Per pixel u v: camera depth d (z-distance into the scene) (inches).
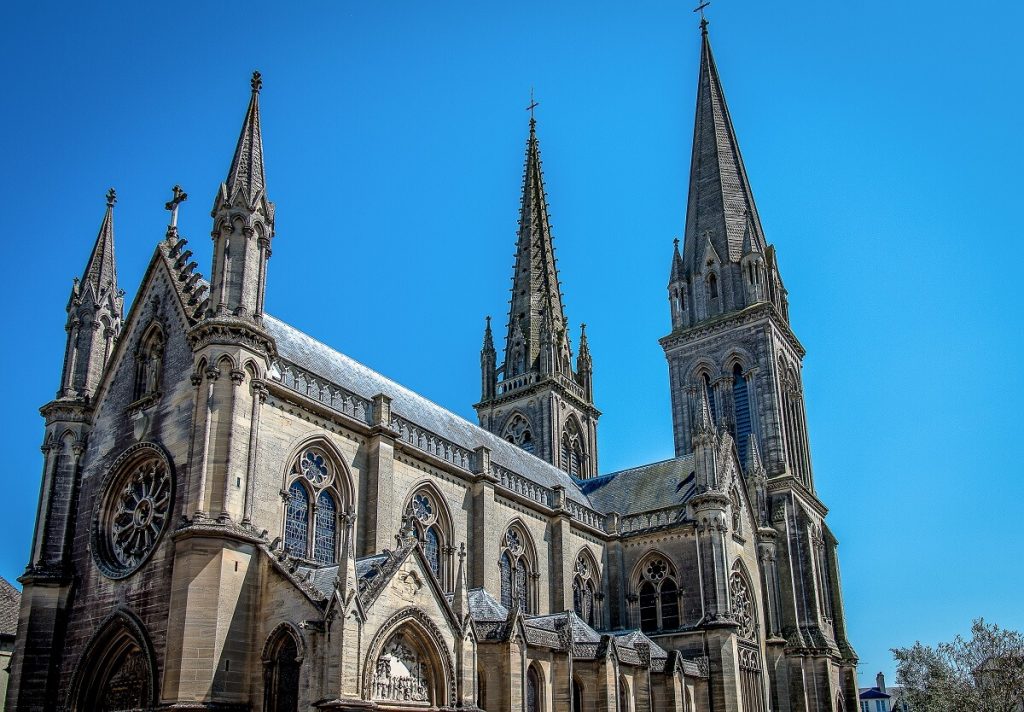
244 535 1808.6
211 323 1929.1
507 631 1985.7
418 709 1702.8
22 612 2066.9
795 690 3538.4
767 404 4266.7
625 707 2378.2
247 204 2057.1
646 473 3764.8
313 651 1630.2
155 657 1801.2
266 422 2028.8
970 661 3811.5
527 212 4977.9
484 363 4739.2
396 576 1728.6
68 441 2240.4
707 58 5329.7
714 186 4918.8
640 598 3255.4
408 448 2417.6
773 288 4761.3
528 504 2930.6
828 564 4244.6
